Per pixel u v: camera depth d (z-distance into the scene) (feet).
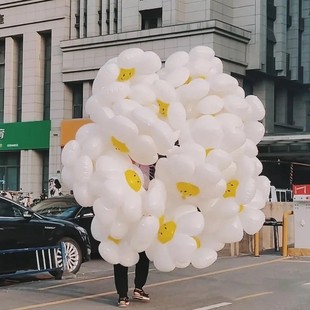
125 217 25.14
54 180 98.89
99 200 25.25
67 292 33.30
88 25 124.88
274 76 128.98
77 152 26.96
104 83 27.09
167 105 26.14
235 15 123.65
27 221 38.29
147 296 29.73
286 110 137.59
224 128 25.85
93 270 44.45
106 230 25.91
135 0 120.26
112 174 25.29
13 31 134.41
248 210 27.78
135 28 120.06
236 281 36.27
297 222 48.06
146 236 25.21
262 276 38.11
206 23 109.81
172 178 25.64
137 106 25.66
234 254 49.08
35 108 130.72
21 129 130.82
